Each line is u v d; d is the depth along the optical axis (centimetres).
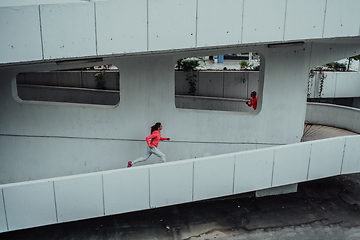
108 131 830
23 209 593
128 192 643
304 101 909
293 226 754
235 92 1361
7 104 779
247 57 2025
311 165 789
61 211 614
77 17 519
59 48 521
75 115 806
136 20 550
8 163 820
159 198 668
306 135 1221
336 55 891
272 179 756
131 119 830
